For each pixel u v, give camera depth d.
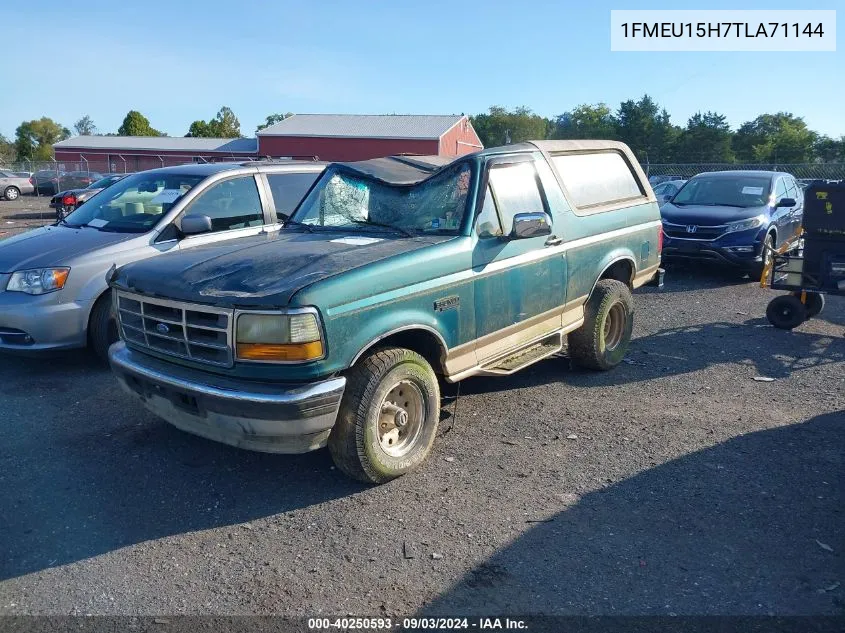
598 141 6.68
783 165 26.16
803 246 8.20
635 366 6.97
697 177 13.29
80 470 4.68
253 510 4.20
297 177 7.93
